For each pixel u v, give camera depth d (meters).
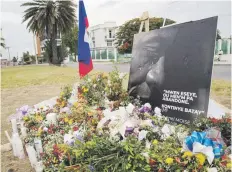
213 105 3.09
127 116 2.42
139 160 1.67
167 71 2.71
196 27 2.43
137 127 2.17
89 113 2.67
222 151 1.72
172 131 2.17
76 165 1.78
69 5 18.22
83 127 2.45
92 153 1.79
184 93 2.48
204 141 1.75
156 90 2.84
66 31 19.94
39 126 2.89
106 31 37.88
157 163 1.63
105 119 2.42
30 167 2.59
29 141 2.79
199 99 2.34
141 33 3.22
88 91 3.40
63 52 20.33
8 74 10.92
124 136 2.04
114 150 1.77
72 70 12.26
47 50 19.97
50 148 2.29
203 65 2.32
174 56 2.64
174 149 1.74
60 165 1.86
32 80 9.16
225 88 5.37
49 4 17.72
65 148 1.94
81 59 3.71
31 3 18.05
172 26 2.72
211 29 2.28
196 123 2.20
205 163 1.58
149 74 2.97
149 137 2.05
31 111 3.39
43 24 18.61
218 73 7.75
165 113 2.69
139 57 3.20
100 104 3.23
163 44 2.81
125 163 1.65
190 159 1.58
